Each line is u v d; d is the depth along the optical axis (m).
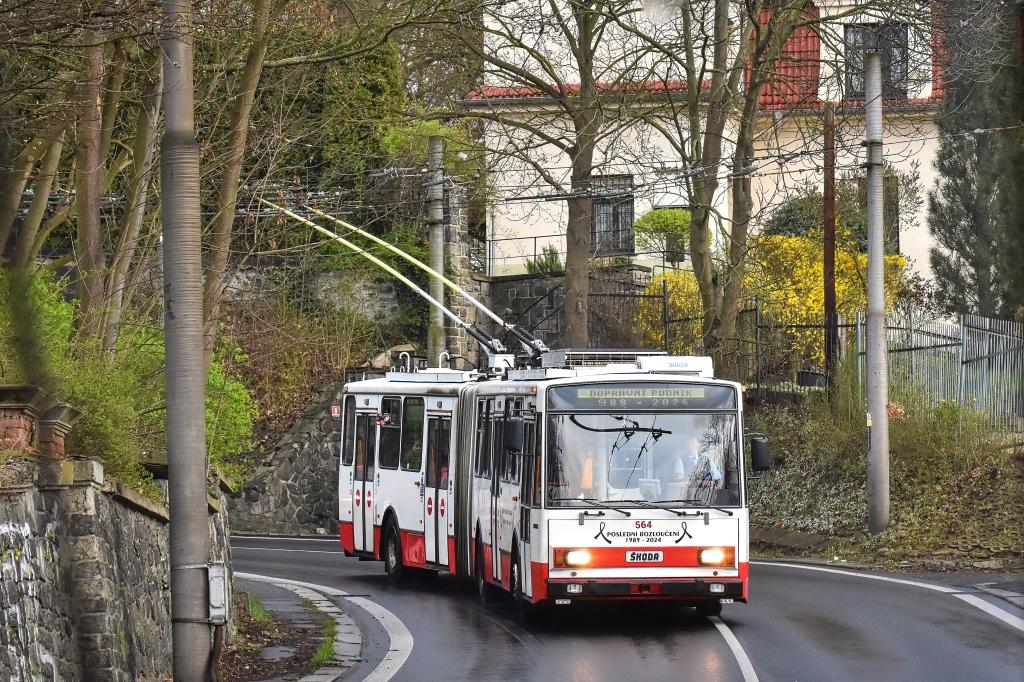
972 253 86.69
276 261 82.12
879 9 69.25
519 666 32.97
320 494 82.81
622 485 38.94
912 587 45.94
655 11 45.09
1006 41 69.06
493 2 47.12
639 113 75.38
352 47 43.25
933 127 106.69
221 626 27.33
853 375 67.56
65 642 24.59
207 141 44.38
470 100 95.62
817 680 29.44
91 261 38.34
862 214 103.44
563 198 75.62
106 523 26.78
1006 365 59.16
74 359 31.88
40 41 28.09
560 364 43.84
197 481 27.50
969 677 29.42
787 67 87.00
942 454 59.97
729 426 39.56
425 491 53.22
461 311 89.81
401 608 46.50
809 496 65.81
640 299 91.19
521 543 40.84
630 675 30.94
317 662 33.91
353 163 71.69
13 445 24.72
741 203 73.75
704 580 38.59
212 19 32.84
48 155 39.53
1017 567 50.88
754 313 81.69
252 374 83.06
